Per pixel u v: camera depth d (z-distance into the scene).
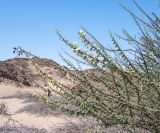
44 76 3.00
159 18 3.04
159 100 2.85
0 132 6.62
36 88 14.67
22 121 9.32
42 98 3.10
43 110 9.88
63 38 2.69
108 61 2.69
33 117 9.69
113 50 2.80
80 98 2.97
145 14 3.20
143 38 3.20
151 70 3.04
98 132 3.13
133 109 2.87
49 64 3.03
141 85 2.80
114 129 3.61
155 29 3.18
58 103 3.03
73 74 3.01
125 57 2.81
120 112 2.89
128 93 2.97
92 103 2.90
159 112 2.84
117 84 2.94
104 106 2.91
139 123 2.86
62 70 3.00
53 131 6.09
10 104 12.52
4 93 21.73
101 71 2.83
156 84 2.78
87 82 2.98
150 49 3.11
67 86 3.03
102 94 2.93
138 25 3.20
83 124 4.63
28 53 2.93
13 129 6.76
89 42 2.67
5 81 25.25
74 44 2.67
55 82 3.02
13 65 29.73
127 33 3.14
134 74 2.78
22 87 23.66
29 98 13.02
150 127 2.87
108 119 2.88
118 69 2.70
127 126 2.94
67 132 5.21
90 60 2.69
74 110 2.98
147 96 2.89
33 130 6.82
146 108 2.75
